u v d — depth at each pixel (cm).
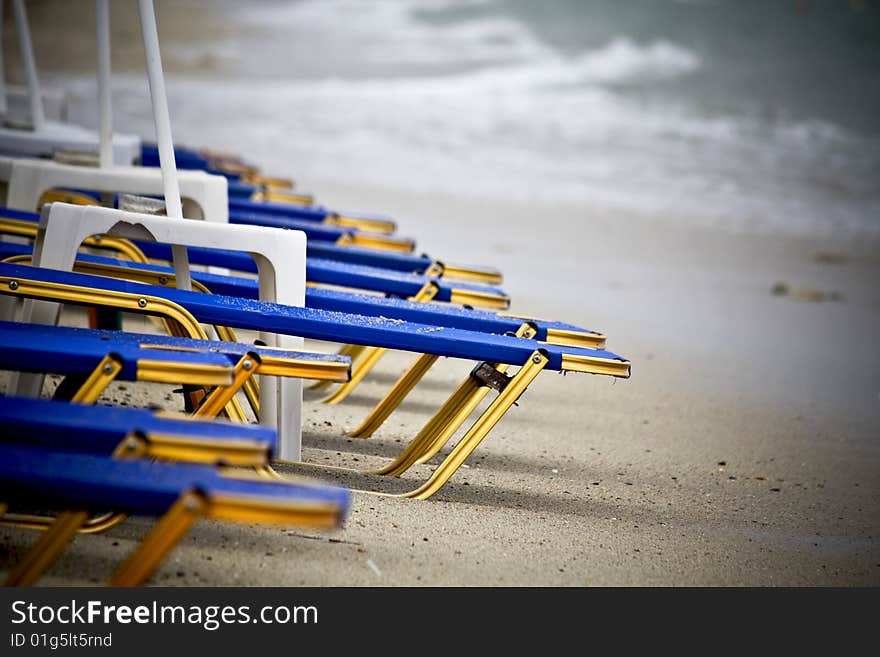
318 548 875
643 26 6316
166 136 1080
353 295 1178
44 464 634
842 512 1188
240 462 688
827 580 963
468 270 1548
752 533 1074
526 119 5519
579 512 1070
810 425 1614
